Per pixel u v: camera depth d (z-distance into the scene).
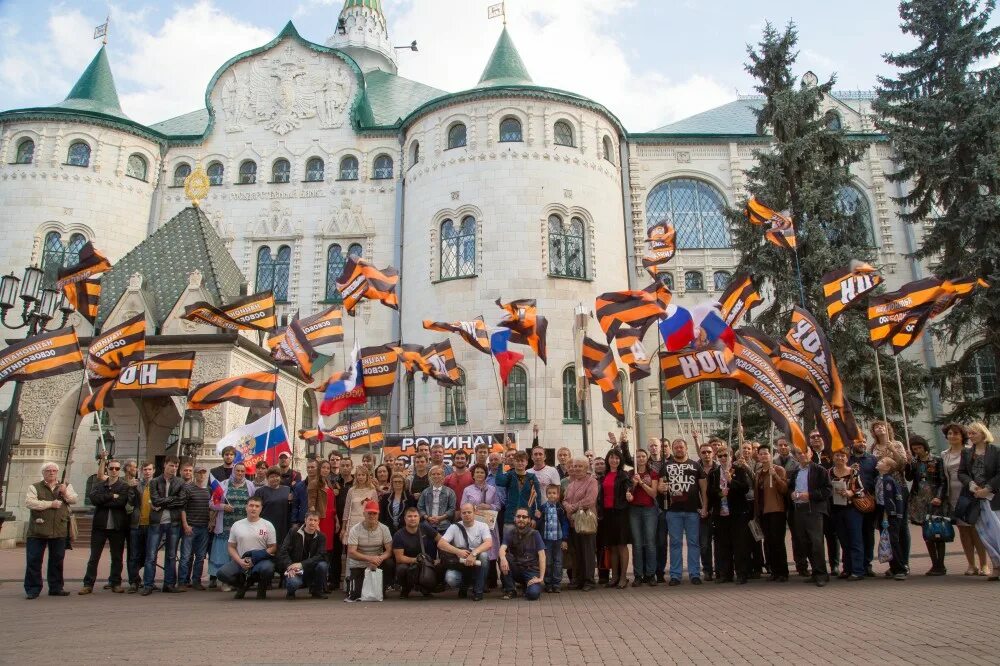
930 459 13.05
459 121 33.84
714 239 39.06
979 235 26.42
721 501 13.04
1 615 10.32
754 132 40.66
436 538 12.09
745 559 12.77
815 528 12.02
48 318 16.95
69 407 25.73
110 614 10.37
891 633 7.48
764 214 21.36
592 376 17.81
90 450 28.05
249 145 38.84
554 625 8.78
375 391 20.78
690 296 38.12
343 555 14.25
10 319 33.22
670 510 13.12
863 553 12.76
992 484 11.26
